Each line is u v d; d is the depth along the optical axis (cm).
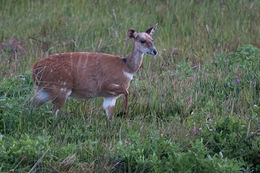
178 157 1109
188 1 2709
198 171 1101
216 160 1116
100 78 1505
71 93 1531
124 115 1553
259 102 1620
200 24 2456
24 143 1133
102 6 2670
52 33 2309
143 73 1906
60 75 1459
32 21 2450
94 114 1530
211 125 1329
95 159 1159
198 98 1656
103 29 2362
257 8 2641
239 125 1311
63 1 2719
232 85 1736
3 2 2658
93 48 2133
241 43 2258
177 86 1742
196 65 2014
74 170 1104
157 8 2628
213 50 2219
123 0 2716
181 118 1543
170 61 2086
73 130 1320
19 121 1322
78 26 2370
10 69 1852
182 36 2384
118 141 1235
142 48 1524
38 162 1069
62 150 1167
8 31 2327
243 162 1172
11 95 1553
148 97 1666
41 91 1483
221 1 2720
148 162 1127
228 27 2447
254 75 1803
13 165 1093
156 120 1517
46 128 1319
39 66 1473
